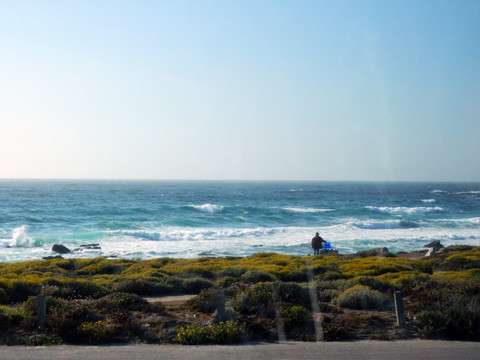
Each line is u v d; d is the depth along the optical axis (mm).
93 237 51000
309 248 45250
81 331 11609
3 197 118438
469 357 9773
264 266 25406
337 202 113812
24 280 18500
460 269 25578
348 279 20484
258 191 181125
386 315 13461
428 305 13906
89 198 118688
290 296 14742
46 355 10070
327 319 12820
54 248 42438
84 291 18031
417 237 53844
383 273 23453
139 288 19547
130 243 47625
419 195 158625
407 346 10797
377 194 162000
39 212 74500
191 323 12672
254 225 64625
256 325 12305
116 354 10172
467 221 70125
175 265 28766
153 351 10445
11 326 12375
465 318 11969
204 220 68438
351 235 55312
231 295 15625
